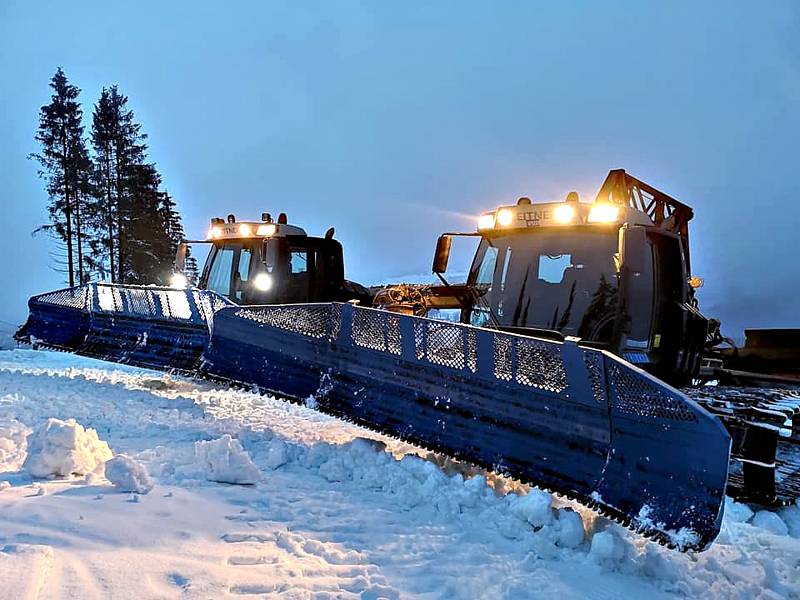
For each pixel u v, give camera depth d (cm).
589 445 379
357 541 340
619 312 548
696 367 680
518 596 293
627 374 366
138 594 250
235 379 612
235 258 994
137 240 3456
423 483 426
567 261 586
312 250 1017
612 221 557
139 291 821
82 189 3312
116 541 297
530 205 601
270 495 404
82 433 410
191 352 736
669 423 347
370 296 1106
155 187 3591
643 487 351
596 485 369
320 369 544
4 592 235
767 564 344
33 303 977
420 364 473
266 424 654
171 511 348
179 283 1035
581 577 321
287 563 300
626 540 354
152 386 888
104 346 852
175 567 279
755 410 464
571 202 587
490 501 406
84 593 244
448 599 285
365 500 411
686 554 359
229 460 421
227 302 700
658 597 311
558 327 577
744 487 420
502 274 620
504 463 413
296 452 504
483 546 345
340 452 501
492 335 434
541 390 405
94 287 895
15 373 891
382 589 282
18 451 448
